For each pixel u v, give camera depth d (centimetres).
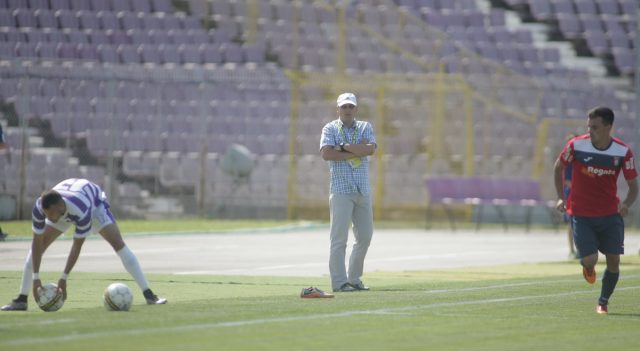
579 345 2808
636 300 4069
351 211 4450
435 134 11831
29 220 10012
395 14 14012
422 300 3959
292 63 12950
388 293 4278
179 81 10731
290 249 7481
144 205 10731
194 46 12700
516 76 13275
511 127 12169
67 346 2606
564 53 14250
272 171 11188
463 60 13525
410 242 8706
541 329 3127
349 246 7800
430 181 10706
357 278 4497
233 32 13100
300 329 3033
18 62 10775
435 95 11831
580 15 14675
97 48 12262
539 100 12006
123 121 11031
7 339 2717
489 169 11981
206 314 3366
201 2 13212
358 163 4447
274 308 3591
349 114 4434
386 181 11606
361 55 13238
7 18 12288
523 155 12106
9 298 3994
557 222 11419
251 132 11444
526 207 11650
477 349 2706
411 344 2773
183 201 10831
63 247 7106
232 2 13338
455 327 3138
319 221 11106
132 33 12569
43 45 12062
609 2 14862
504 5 14812
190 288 4572
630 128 12825
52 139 10869
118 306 3444
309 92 11562
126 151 10944
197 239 8462
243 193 11038
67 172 10625
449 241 8925
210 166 11019
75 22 12512
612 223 3562
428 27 14025
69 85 11012
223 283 4834
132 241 8012
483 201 10681
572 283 4875
